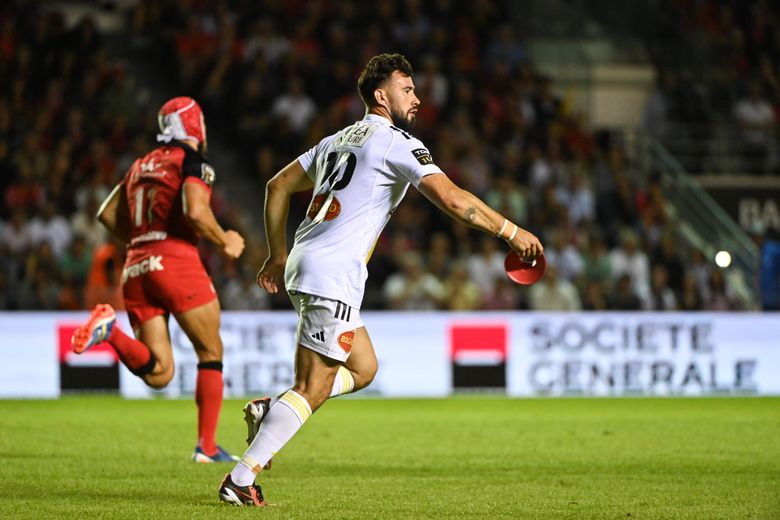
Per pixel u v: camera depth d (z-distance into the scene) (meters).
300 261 18.53
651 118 73.56
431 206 60.09
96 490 20.36
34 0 68.25
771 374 50.56
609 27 78.19
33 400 43.81
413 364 48.44
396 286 53.19
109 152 59.78
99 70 64.00
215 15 69.06
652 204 63.72
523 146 66.38
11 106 62.69
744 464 24.95
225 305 51.28
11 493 19.95
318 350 18.44
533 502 19.25
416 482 21.92
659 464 24.97
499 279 53.09
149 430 31.88
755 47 78.06
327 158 19.33
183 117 24.75
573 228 60.47
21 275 53.31
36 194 57.34
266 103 63.88
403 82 19.44
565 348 49.28
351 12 69.44
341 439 30.20
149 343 24.55
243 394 46.88
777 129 73.69
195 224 23.39
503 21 75.50
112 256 46.12
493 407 42.00
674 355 49.84
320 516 17.28
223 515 17.17
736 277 60.19
